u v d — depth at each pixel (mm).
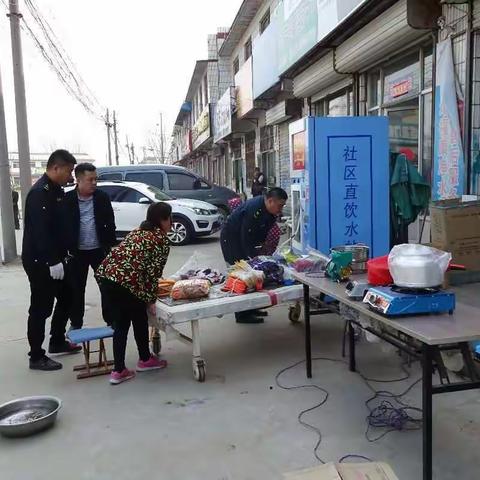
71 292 4660
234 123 17766
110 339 5117
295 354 4453
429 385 2246
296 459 2826
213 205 13117
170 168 14023
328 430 3123
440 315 2479
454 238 4152
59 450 3023
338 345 4633
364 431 3096
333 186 5094
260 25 15797
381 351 4406
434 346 2229
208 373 4121
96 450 3008
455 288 3965
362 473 2404
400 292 2527
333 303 4215
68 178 4309
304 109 11305
